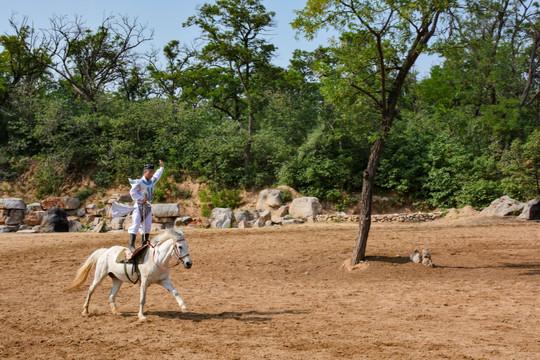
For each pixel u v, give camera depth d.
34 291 13.07
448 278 14.26
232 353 7.20
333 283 14.25
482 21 41.66
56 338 8.18
